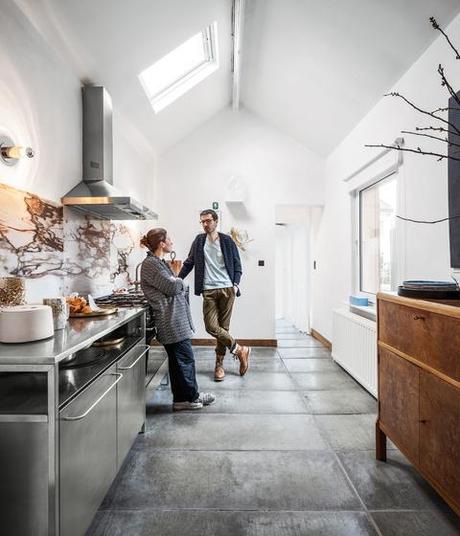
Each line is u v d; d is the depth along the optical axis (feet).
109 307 7.20
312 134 13.35
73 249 7.66
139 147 12.55
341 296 12.55
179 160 14.58
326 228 14.43
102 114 8.18
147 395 7.38
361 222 11.50
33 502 3.35
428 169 7.02
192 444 6.57
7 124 5.45
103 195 7.54
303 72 10.27
